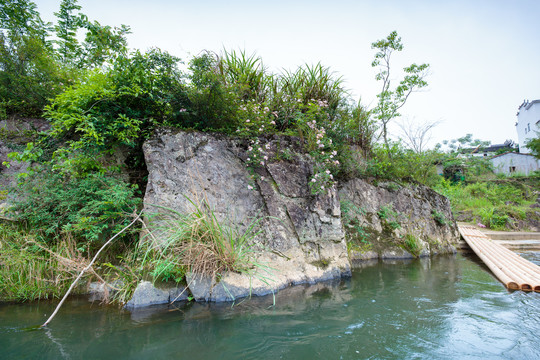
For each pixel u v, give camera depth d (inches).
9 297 121.3
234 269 138.6
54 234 144.9
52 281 125.6
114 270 137.2
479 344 92.1
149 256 134.3
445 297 139.3
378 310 121.1
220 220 154.5
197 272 130.0
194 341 91.7
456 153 749.3
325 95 262.4
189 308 118.2
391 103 346.3
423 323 108.4
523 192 568.1
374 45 354.9
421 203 285.7
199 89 167.8
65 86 175.0
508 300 135.0
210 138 169.6
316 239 177.0
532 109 958.4
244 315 113.1
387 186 271.7
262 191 172.1
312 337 96.3
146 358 81.0
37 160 158.6
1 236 137.4
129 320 105.7
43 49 191.8
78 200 142.6
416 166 338.6
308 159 194.9
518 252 282.7
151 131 164.2
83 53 195.6
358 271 189.0
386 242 243.3
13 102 180.5
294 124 215.2
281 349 88.1
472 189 574.2
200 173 160.2
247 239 154.1
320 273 164.9
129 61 154.3
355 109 291.4
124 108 156.9
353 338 95.9
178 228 132.9
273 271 151.6
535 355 85.0
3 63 179.6
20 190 149.2
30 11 194.5
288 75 256.2
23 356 80.0
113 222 147.5
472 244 273.1
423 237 266.5
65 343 88.0
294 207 176.6
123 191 138.9
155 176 151.2
